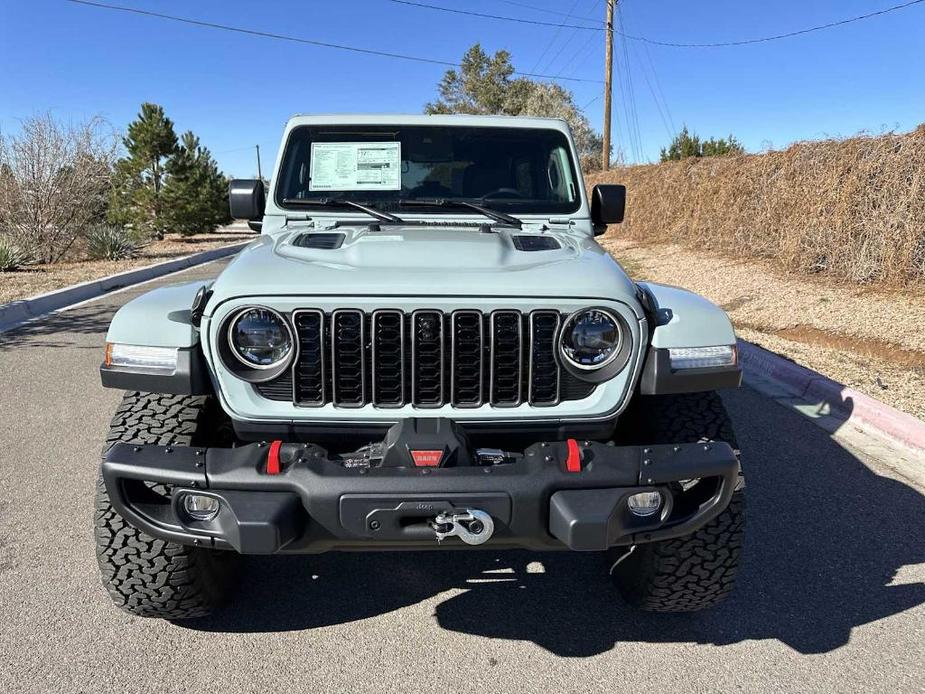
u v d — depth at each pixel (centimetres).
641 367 256
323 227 347
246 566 338
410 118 387
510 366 250
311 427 251
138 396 272
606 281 254
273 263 266
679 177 1739
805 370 626
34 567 327
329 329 244
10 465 441
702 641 285
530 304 246
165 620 294
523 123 393
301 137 384
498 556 351
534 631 292
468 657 275
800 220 1134
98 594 308
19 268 1447
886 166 964
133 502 243
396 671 267
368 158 381
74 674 261
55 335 812
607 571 337
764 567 336
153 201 2472
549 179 388
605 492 231
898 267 945
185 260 1641
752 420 538
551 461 233
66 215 1612
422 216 369
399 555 351
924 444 471
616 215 391
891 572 331
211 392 257
